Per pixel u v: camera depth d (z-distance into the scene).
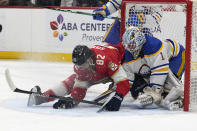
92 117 7.59
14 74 14.07
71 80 8.77
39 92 8.23
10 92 10.59
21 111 8.09
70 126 6.86
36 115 7.73
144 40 8.25
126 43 8.23
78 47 7.88
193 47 8.34
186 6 8.34
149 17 9.58
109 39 10.80
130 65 8.67
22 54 18.73
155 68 8.38
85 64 7.91
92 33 17.75
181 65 8.94
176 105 8.44
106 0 18.12
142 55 8.47
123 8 9.52
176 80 8.74
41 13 18.31
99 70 8.12
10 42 18.78
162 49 8.35
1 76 13.77
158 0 8.95
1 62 17.67
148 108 8.58
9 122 7.15
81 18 17.83
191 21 8.24
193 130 6.73
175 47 8.76
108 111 8.16
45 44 18.39
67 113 7.89
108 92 8.68
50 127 6.79
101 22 17.59
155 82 8.42
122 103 9.03
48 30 18.30
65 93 8.76
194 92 8.48
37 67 15.99
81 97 8.55
